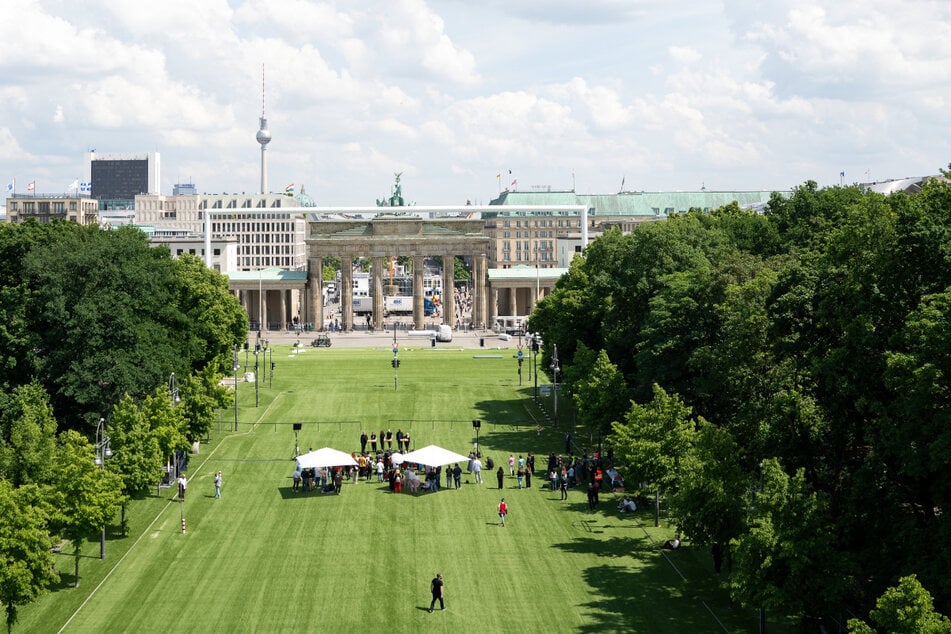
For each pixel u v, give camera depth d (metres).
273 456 124.88
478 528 93.94
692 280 114.44
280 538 91.19
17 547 69.88
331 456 106.69
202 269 193.00
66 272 123.38
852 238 80.12
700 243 143.75
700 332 109.19
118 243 132.50
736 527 75.44
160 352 126.75
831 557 64.19
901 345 70.94
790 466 80.38
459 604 75.00
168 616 73.00
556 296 176.62
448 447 130.00
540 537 90.88
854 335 72.94
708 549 86.00
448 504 102.50
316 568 83.06
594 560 84.31
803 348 84.75
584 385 118.62
